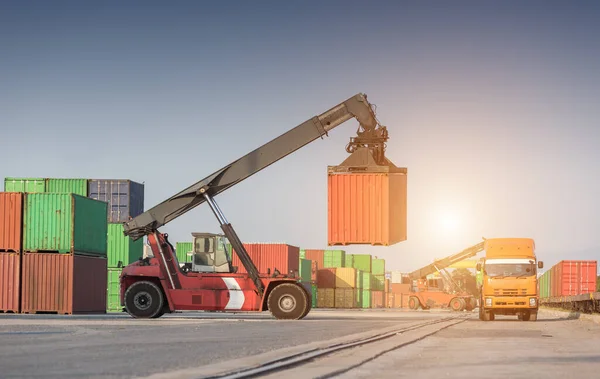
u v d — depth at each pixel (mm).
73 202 35906
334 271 86375
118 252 52938
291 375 9359
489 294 33906
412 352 13656
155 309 31516
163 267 31984
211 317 35219
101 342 15586
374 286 100750
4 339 16344
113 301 52688
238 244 32125
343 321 30250
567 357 12930
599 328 26000
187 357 11953
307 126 32438
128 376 9117
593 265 49469
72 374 9375
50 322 26094
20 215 35875
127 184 58062
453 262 67250
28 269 35812
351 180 30875
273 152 32750
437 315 47125
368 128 31656
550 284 58438
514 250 34344
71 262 35719
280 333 20078
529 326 27516
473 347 15391
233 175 32844
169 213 32719
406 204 31016
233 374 9203
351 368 10477
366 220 30703
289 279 31703
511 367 10977
